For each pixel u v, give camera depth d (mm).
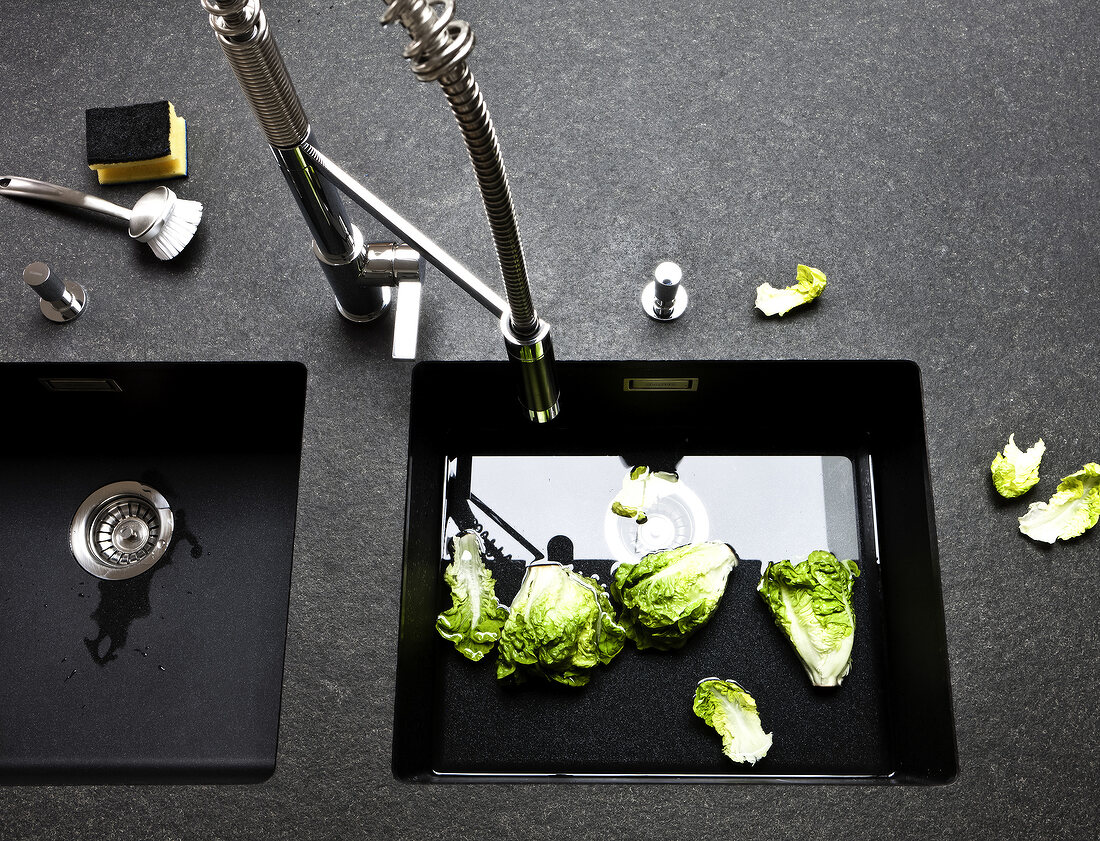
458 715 1104
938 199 1120
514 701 1107
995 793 958
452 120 1159
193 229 1121
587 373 1110
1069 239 1106
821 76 1162
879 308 1090
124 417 1215
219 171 1150
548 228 1122
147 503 1214
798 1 1187
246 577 1182
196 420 1222
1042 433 1051
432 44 692
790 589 1108
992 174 1127
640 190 1131
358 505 1048
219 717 1131
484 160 755
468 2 1191
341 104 1164
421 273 1007
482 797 969
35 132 1174
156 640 1160
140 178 1148
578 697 1108
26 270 1055
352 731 988
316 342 1096
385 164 1146
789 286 1100
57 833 962
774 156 1137
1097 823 951
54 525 1204
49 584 1183
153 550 1195
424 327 1095
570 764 1086
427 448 1147
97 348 1101
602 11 1188
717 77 1163
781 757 1086
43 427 1226
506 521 1180
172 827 965
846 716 1098
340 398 1077
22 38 1205
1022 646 993
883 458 1168
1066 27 1175
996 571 1015
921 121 1146
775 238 1113
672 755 1087
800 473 1189
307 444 1064
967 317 1085
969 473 1041
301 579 1028
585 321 1093
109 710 1135
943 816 954
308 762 980
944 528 1028
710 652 1124
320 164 874
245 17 732
